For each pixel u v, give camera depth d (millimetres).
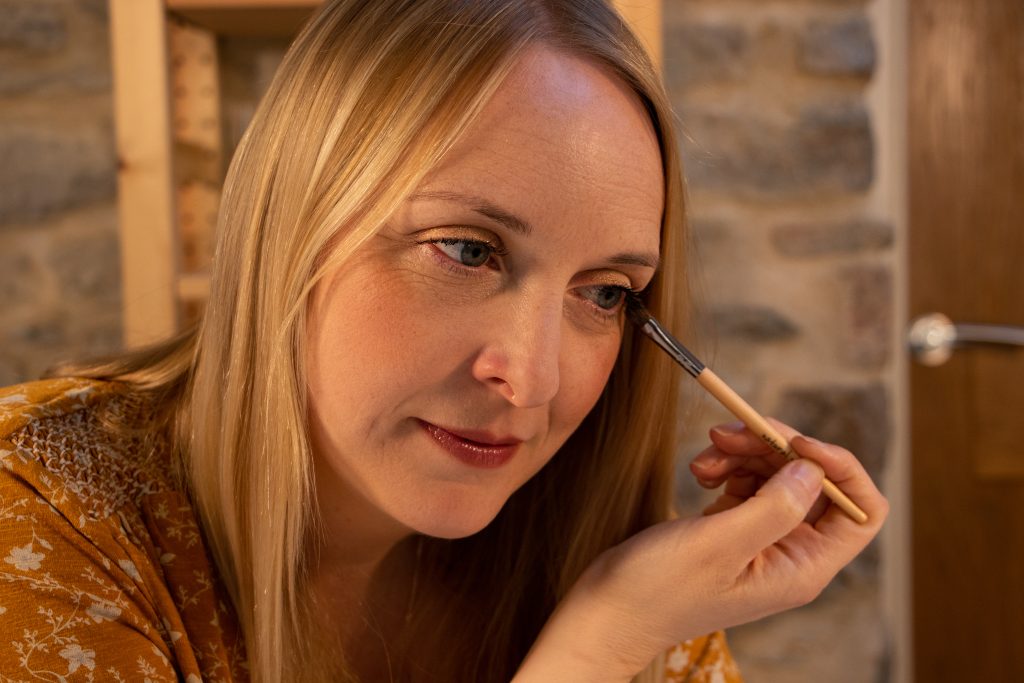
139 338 1229
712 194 1660
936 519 1795
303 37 662
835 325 1686
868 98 1685
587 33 596
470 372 590
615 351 685
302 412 627
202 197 1374
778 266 1675
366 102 590
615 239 586
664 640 716
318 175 603
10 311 1568
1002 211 1752
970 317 1762
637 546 723
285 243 623
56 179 1568
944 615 1820
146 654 609
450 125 550
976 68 1732
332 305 593
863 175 1676
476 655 865
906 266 1760
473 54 561
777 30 1657
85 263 1577
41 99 1564
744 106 1657
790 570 715
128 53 1218
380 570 818
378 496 625
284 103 648
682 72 1648
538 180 553
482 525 637
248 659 688
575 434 835
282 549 650
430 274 576
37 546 584
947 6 1727
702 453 819
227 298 684
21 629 565
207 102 1368
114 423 695
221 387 687
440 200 554
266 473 647
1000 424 1775
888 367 1716
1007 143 1743
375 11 617
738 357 1677
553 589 854
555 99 562
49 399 670
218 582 697
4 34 1548
